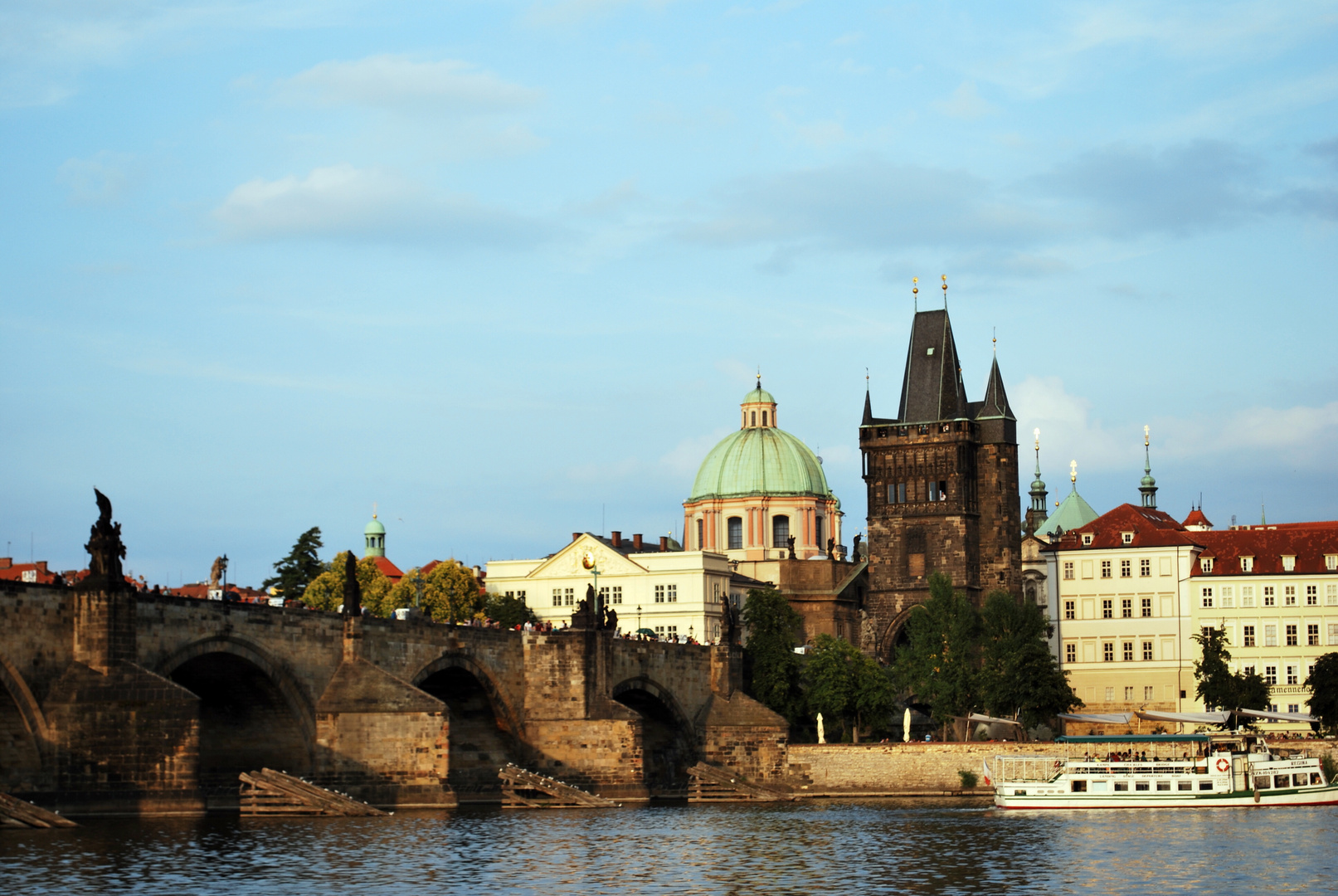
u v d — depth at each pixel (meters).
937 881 122.88
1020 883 122.19
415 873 121.00
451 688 196.12
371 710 164.88
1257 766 188.75
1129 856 137.25
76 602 138.62
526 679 199.12
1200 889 119.00
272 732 164.62
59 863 117.62
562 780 197.50
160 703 136.88
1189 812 181.88
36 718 135.25
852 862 133.75
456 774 196.62
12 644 133.12
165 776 137.12
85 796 137.38
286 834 140.50
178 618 146.50
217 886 111.38
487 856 131.88
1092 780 188.50
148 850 123.88
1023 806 189.75
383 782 165.12
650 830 157.38
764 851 140.50
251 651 155.75
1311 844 145.12
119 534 141.50
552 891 115.38
